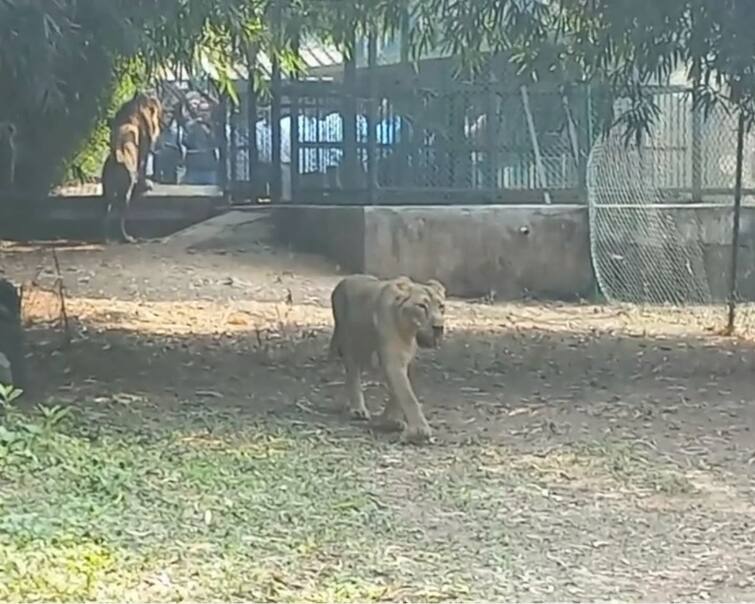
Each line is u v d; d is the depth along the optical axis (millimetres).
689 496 8055
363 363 10188
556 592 6270
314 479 8211
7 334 11141
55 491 7496
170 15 11844
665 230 18719
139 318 15188
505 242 18609
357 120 19375
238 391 11234
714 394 11352
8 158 21250
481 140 19141
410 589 6207
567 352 13656
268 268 18562
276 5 12992
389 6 13133
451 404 10828
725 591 6344
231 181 22156
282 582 6234
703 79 13188
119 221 21109
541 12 12992
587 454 9070
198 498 7605
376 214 18297
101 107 20672
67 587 6004
